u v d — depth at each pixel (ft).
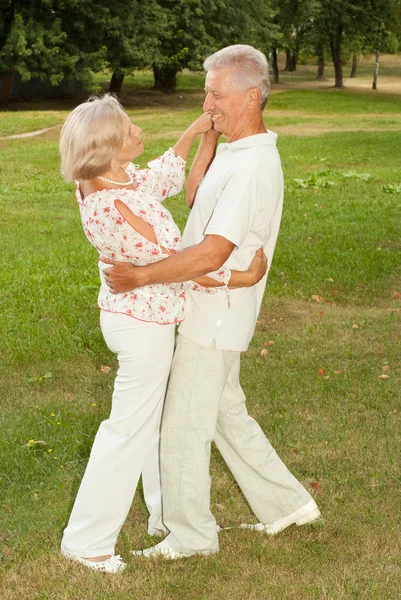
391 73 211.20
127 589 10.36
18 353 19.60
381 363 19.45
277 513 11.68
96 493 10.43
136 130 9.70
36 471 13.60
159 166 11.09
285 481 11.58
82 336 20.97
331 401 16.93
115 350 10.27
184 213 39.65
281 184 10.39
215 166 10.32
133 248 9.55
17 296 24.09
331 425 15.74
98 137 9.29
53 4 109.29
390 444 14.89
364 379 18.26
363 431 15.49
